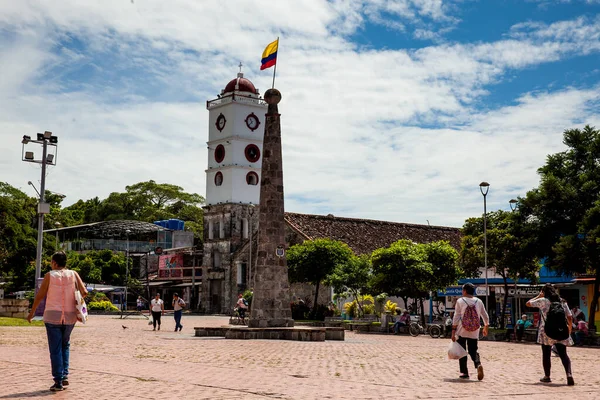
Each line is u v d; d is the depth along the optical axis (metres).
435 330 33.00
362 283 45.50
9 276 71.56
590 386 12.09
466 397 9.95
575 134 33.31
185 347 20.09
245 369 13.48
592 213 29.31
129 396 9.18
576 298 37.06
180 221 90.75
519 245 33.94
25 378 11.01
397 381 11.94
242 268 68.00
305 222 59.44
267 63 29.45
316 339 25.70
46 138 36.19
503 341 31.62
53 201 98.44
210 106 74.69
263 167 29.02
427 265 38.38
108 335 26.39
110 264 77.06
